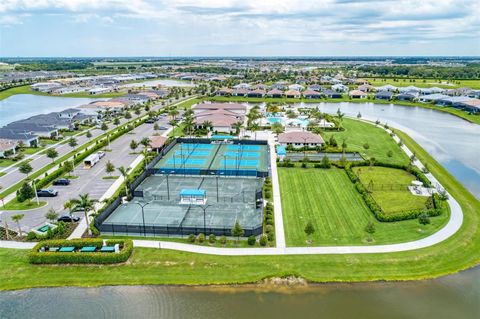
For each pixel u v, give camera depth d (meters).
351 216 63.84
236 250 53.12
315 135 112.19
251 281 46.59
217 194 73.81
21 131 114.06
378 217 62.06
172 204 69.31
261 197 70.00
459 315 41.22
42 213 65.12
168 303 42.94
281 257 51.22
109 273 48.47
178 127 137.25
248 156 100.44
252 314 40.94
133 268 49.34
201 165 92.00
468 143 118.94
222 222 61.50
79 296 44.53
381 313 41.31
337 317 40.53
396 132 129.25
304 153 103.31
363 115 168.38
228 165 92.06
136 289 45.56
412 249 53.09
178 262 50.38
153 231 57.34
